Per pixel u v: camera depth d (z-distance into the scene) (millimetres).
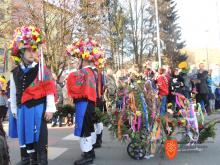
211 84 13961
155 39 35688
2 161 3336
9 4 18516
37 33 5082
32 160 5262
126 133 6301
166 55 43688
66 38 18062
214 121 7301
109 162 6270
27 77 5039
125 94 6305
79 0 18609
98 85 6730
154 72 11352
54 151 7219
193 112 6848
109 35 25812
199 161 6254
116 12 28328
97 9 19438
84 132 6109
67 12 18297
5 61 6473
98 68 6359
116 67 26891
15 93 5203
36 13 17734
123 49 31047
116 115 6363
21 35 5051
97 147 7453
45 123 5078
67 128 10484
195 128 6863
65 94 10297
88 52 6133
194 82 12797
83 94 6066
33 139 5023
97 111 6449
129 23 32062
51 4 18094
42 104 5059
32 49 5082
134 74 9758
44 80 5035
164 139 6523
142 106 6270
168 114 6812
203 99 12930
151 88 6555
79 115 6109
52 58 17516
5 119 12102
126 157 6609
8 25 18078
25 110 5039
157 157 6555
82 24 18719
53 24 18156
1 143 3344
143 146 6352
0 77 10289
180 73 11703
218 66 15594
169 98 11492
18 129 5098
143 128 6344
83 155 6195
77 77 6094
